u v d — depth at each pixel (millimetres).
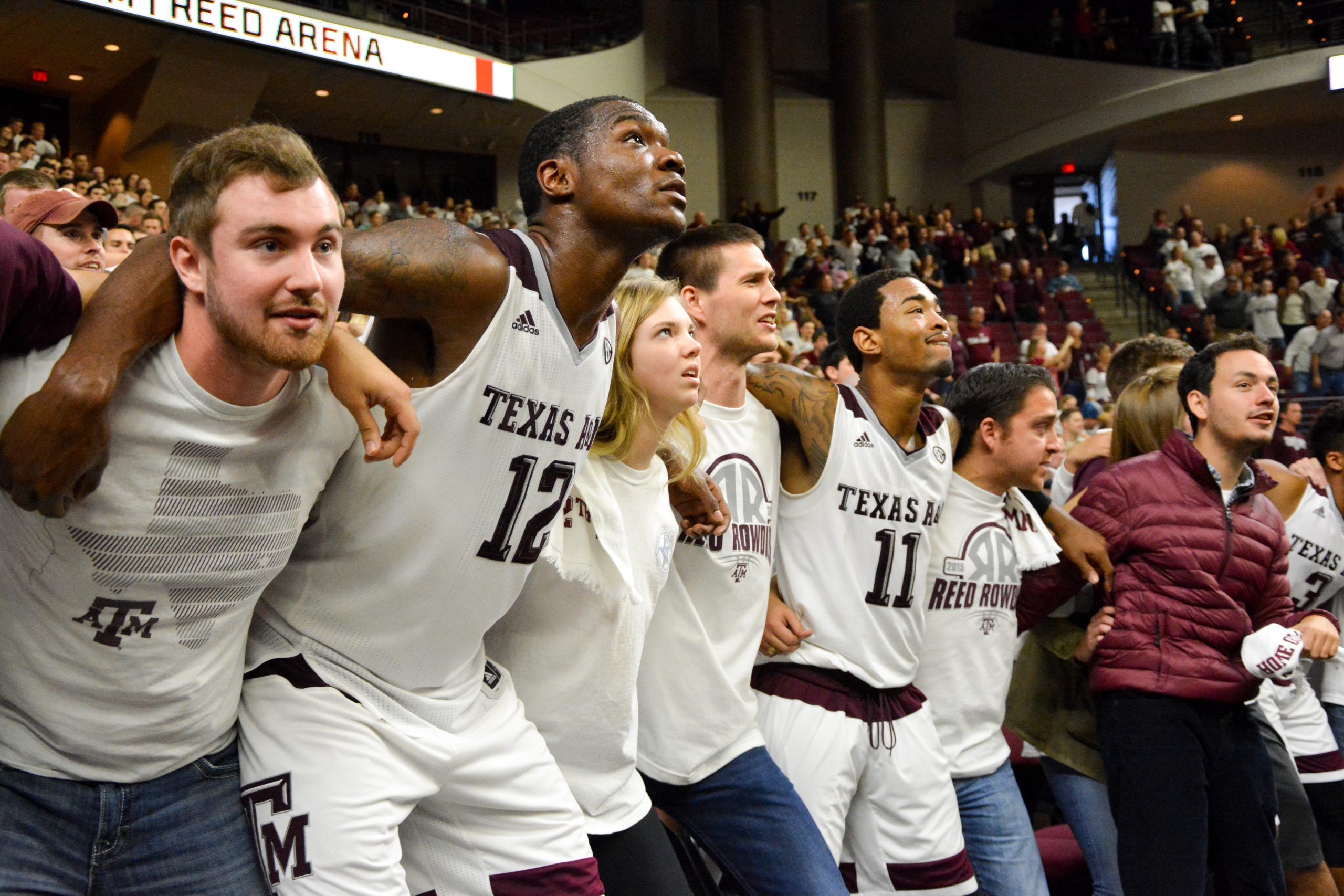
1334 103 15766
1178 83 15812
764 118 17375
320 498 1594
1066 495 3705
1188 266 14250
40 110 12945
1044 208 17500
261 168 1241
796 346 9789
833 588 2414
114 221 2170
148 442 1311
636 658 1976
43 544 1318
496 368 1545
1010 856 2613
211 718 1530
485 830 1771
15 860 1404
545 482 1681
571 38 15422
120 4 9922
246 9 10742
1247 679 2545
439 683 1741
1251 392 2691
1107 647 2627
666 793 2223
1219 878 2598
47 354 1288
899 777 2418
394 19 12375
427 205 12570
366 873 1561
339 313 1490
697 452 2119
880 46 18000
